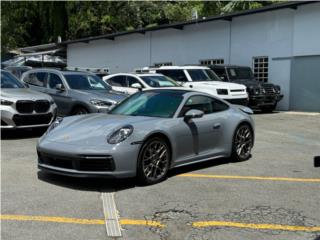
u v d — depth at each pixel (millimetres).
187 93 7715
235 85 17594
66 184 6590
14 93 10977
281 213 5449
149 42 28016
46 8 42531
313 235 4773
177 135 7043
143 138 6465
